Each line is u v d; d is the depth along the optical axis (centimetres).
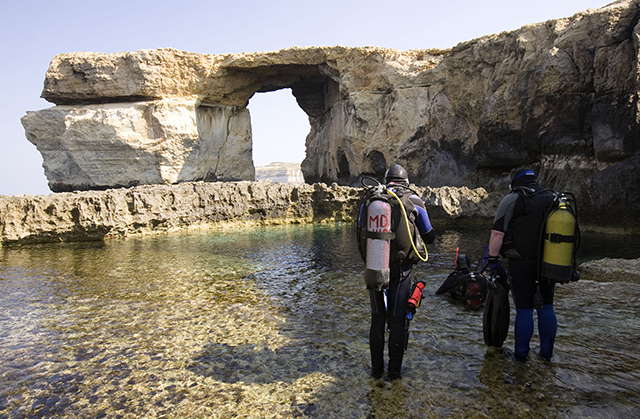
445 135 2144
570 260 298
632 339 363
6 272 699
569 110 1386
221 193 1405
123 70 2917
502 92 1736
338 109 2911
